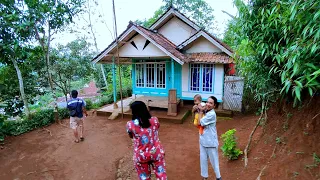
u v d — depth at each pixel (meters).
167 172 4.03
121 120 7.65
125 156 4.86
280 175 2.69
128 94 12.14
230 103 8.07
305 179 2.38
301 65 1.74
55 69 9.64
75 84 15.45
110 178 3.99
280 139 3.26
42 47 7.29
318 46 1.60
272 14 2.33
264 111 4.46
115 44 7.80
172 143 5.48
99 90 16.17
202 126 3.22
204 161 3.33
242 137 5.02
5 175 4.19
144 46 7.85
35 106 10.78
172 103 7.54
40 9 6.48
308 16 1.70
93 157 4.85
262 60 3.21
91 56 11.79
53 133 6.47
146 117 2.85
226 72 8.77
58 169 4.36
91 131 6.57
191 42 8.32
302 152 2.69
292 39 2.25
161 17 9.12
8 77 7.38
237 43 4.67
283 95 3.30
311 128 2.77
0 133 5.98
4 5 6.12
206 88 8.45
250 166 3.43
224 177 3.55
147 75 9.41
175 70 8.90
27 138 6.09
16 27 5.97
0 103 7.43
